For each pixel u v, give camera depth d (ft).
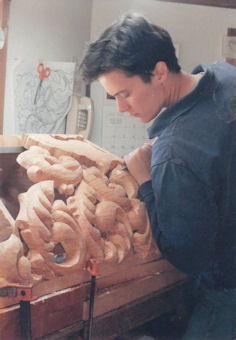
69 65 4.28
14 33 4.00
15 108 4.23
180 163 2.45
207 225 2.54
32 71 4.23
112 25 2.47
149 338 3.20
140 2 4.18
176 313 3.37
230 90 2.52
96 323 2.58
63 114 4.47
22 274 2.12
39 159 2.62
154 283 2.99
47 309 2.29
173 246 2.65
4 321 2.11
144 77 2.51
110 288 2.68
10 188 2.83
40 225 2.24
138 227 2.82
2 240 2.18
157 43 2.46
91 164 2.92
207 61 4.34
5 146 3.00
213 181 2.47
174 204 2.51
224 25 4.24
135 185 2.93
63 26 4.19
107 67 2.42
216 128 2.47
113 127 4.74
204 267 2.72
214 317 3.01
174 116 2.57
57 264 2.30
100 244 2.52
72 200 2.59
